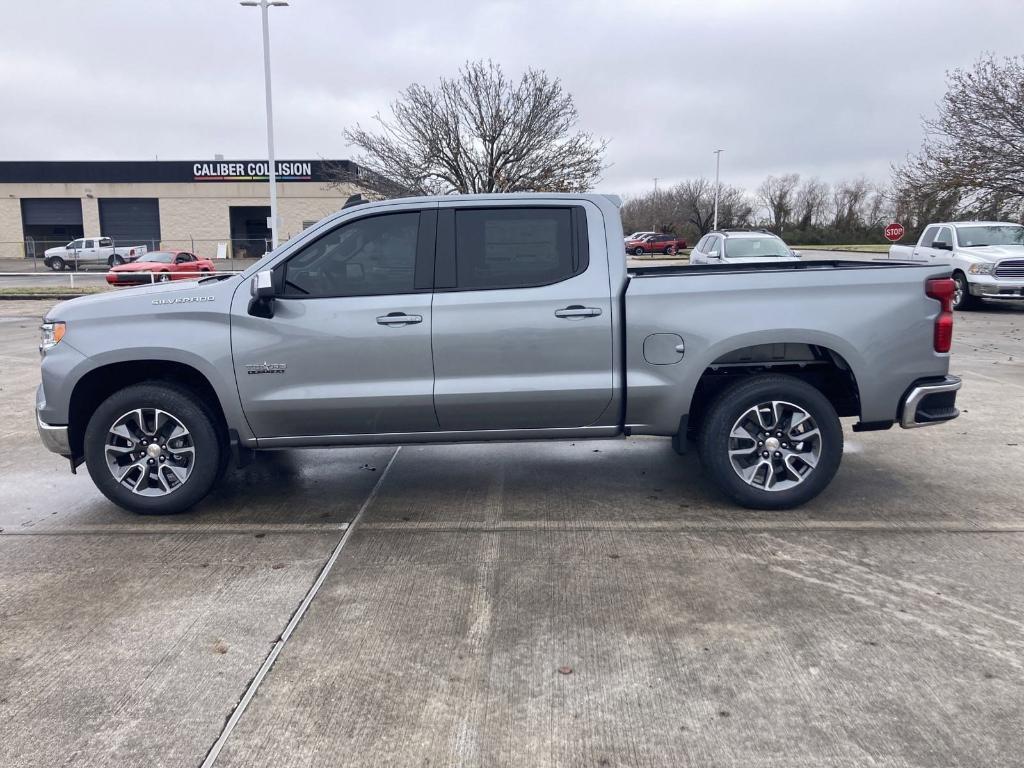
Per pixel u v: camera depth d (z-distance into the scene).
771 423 5.14
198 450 5.14
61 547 4.79
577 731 3.00
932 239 18.91
